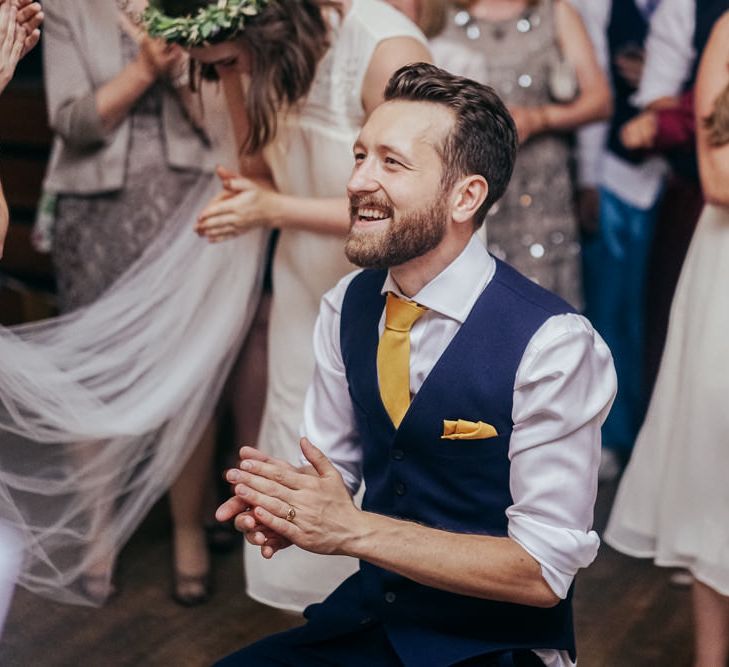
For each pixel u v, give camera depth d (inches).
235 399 126.6
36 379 97.6
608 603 120.2
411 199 65.2
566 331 64.9
